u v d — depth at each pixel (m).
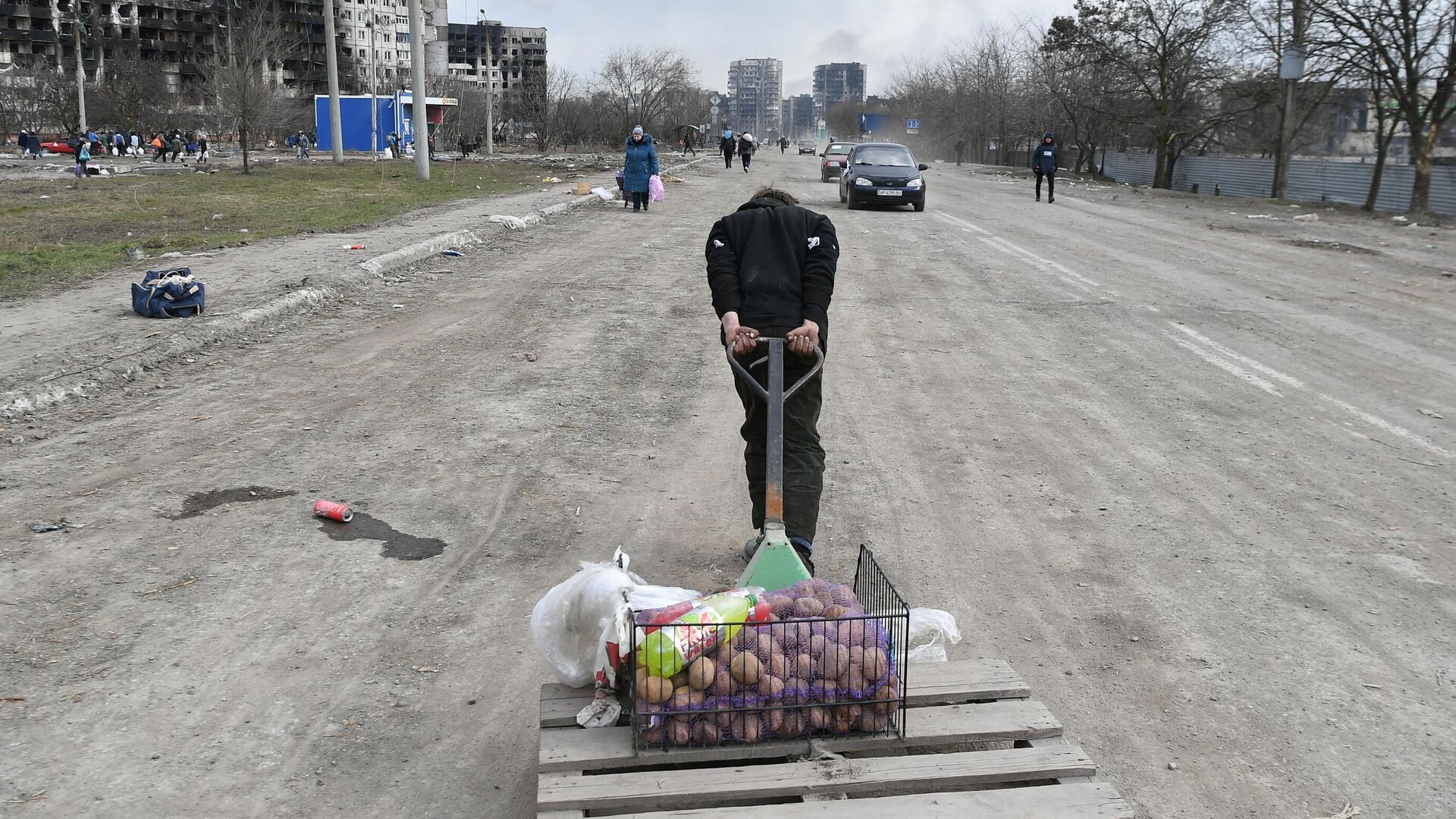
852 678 2.75
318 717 3.36
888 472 5.97
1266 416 7.27
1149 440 6.69
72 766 3.05
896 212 22.84
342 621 4.00
